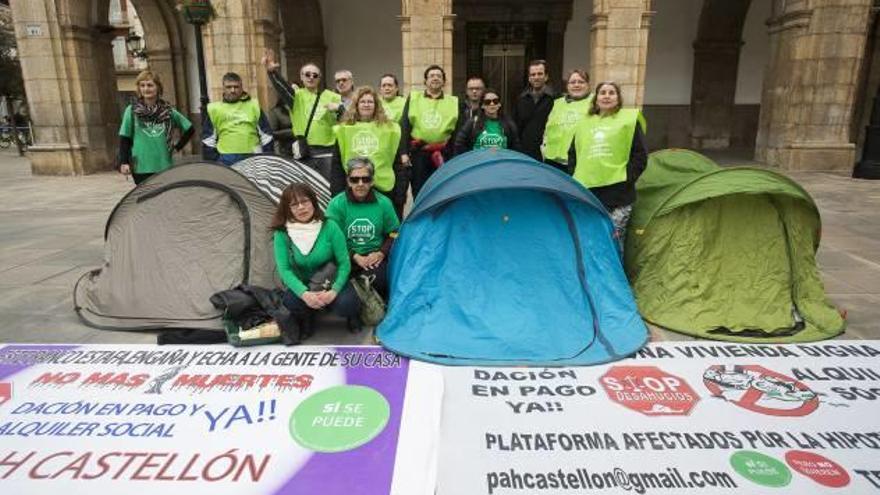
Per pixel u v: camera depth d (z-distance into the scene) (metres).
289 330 3.99
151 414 3.17
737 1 15.45
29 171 14.48
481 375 3.57
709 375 3.57
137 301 4.46
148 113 5.80
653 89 16.89
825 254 6.28
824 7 11.41
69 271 5.84
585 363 3.69
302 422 3.09
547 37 16.78
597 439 2.94
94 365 3.72
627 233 4.95
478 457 2.81
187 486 2.62
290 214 4.05
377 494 2.56
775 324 4.21
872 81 15.86
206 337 4.09
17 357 3.83
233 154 6.14
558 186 4.04
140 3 14.95
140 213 4.72
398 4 16.73
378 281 4.51
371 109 5.08
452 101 5.96
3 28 27.02
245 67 11.43
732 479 2.63
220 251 4.57
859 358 3.78
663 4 16.30
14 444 2.92
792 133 12.20
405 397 3.32
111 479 2.67
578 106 5.74
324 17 16.86
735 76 16.52
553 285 4.17
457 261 4.20
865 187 10.28
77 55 12.88
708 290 4.39
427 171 6.07
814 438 2.93
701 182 4.38
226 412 3.19
